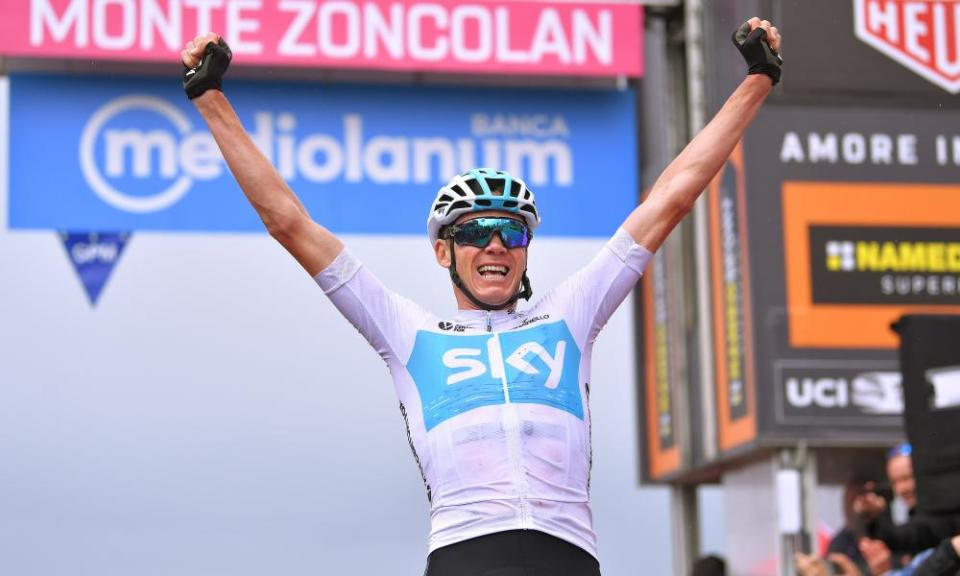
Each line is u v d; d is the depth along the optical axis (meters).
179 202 27.22
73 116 27.11
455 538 9.26
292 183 27.55
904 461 18.56
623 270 10.19
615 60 27.62
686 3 29.36
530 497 9.28
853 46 27.39
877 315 26.67
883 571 17.77
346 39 26.97
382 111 27.88
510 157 28.05
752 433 26.52
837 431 26.14
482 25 27.33
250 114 27.55
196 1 26.73
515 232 10.15
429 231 10.62
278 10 26.88
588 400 9.95
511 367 9.69
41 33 26.36
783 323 26.52
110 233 27.98
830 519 27.48
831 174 27.06
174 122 27.36
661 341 32.31
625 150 28.27
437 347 9.85
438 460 9.47
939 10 27.53
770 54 10.62
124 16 26.58
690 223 31.42
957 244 27.02
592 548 9.54
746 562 27.98
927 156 27.23
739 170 27.19
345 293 10.02
